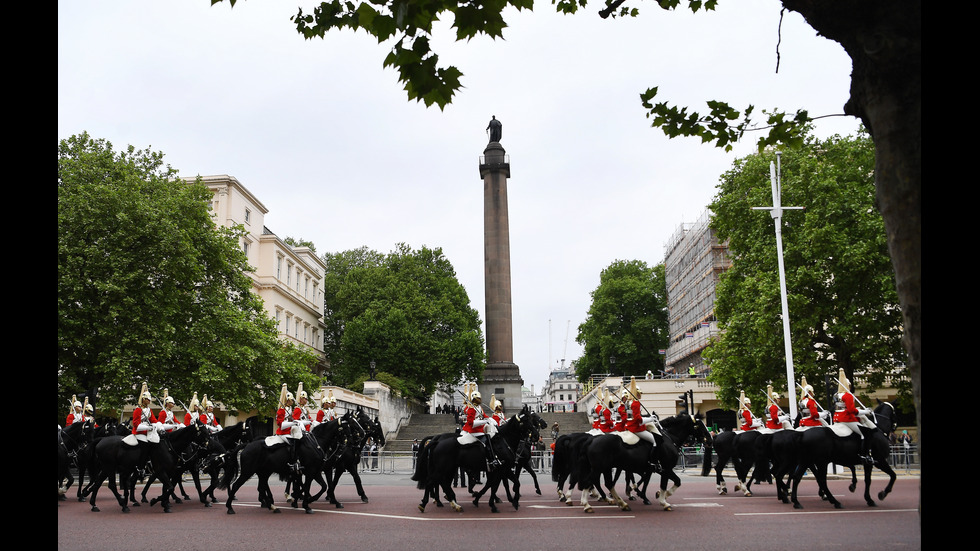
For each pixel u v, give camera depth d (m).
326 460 19.95
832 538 12.57
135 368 34.75
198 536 14.23
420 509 18.95
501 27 7.13
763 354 39.03
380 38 7.27
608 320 95.06
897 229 5.76
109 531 15.09
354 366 79.50
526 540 13.16
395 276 88.00
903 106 5.88
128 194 36.25
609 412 19.17
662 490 18.30
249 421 23.03
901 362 38.09
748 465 22.73
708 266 86.94
